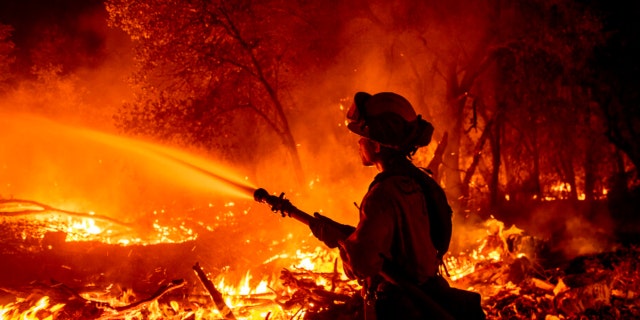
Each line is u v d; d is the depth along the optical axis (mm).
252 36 10391
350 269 2549
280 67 11445
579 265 7184
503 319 5082
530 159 17453
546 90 13008
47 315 4535
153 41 9922
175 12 9844
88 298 4863
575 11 11820
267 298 5113
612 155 17172
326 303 4805
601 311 5324
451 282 6055
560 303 5281
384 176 2537
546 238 9547
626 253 7949
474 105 11930
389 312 2488
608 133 15633
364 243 2395
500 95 12875
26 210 8820
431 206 2611
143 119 10172
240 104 10859
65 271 6094
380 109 2619
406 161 2654
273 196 2777
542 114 13977
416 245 2479
